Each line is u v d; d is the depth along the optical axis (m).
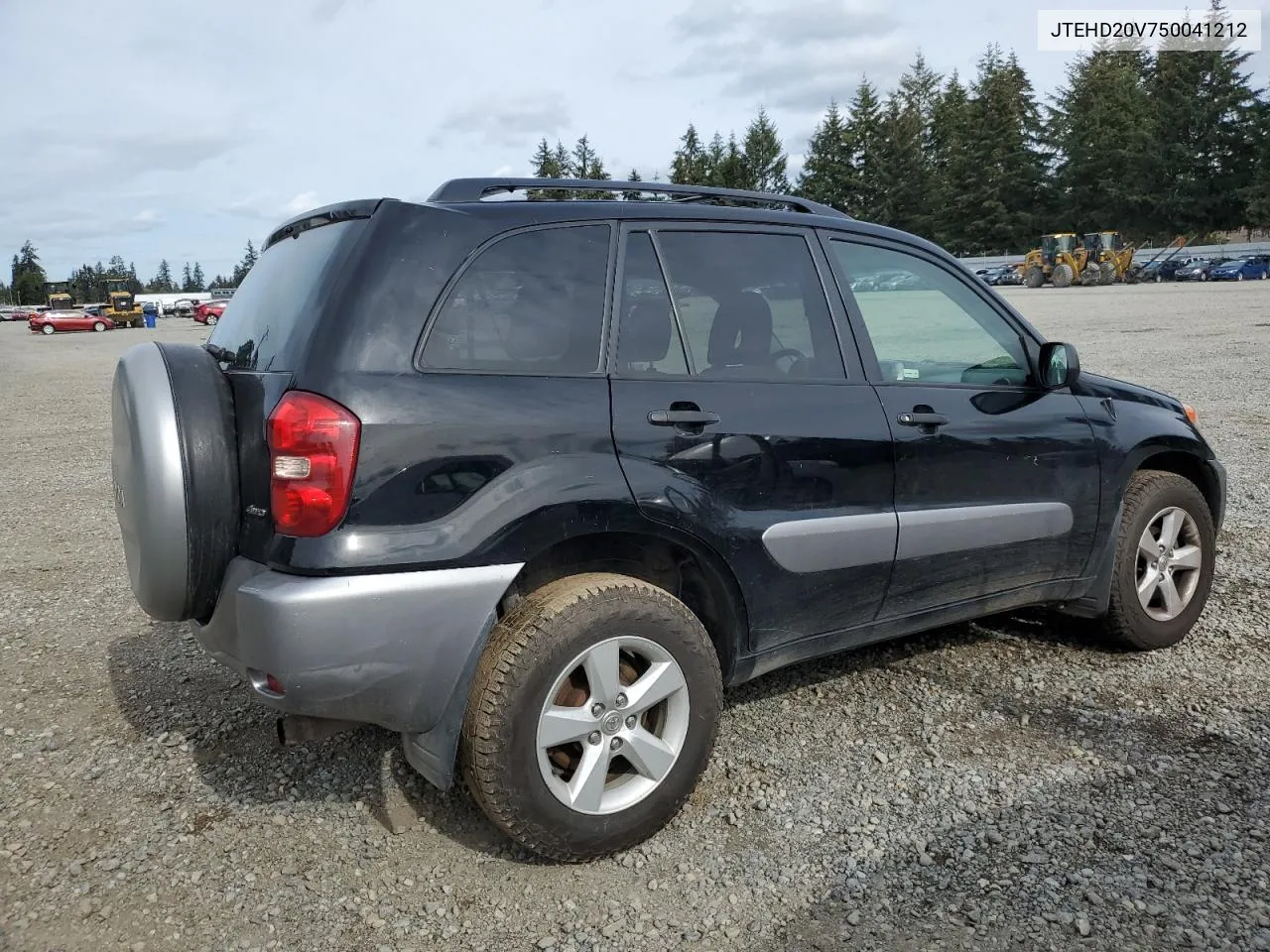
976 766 3.22
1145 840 2.76
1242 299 30.44
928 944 2.37
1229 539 5.73
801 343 3.26
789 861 2.73
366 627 2.41
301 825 2.96
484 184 2.93
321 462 2.40
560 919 2.50
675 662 2.78
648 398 2.82
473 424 2.54
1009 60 78.94
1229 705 3.63
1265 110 60.94
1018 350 3.88
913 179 72.75
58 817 3.02
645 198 3.29
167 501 2.54
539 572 2.81
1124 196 65.50
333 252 2.68
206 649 2.80
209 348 3.30
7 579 5.62
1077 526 3.85
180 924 2.50
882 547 3.27
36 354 33.53
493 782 2.53
